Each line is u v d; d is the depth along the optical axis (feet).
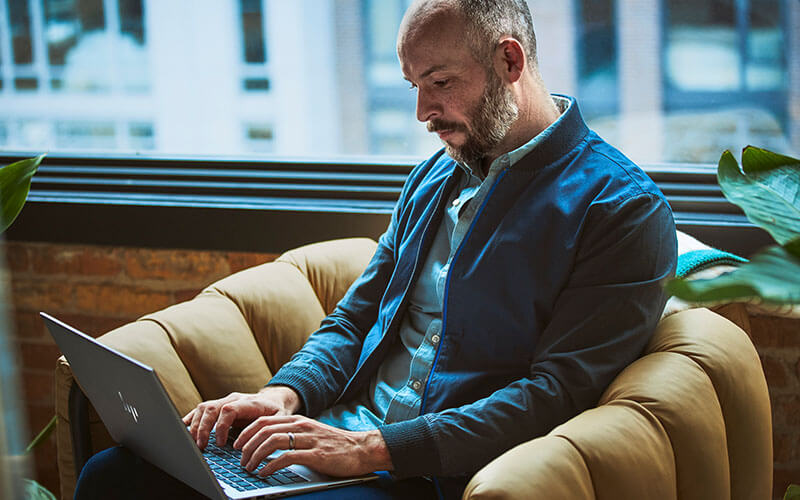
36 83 7.81
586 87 6.86
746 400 4.10
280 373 4.84
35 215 7.27
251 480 4.06
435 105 4.57
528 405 4.04
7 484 2.19
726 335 4.27
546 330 4.25
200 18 7.47
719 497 3.87
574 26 6.75
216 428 4.44
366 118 7.41
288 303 5.49
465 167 4.90
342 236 6.61
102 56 7.73
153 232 7.02
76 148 7.89
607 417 3.70
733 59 6.61
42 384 7.63
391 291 5.01
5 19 7.80
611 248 4.19
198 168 7.35
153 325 5.01
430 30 4.45
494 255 4.43
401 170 6.97
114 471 4.40
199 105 7.58
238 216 6.79
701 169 6.47
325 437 4.15
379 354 4.90
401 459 4.01
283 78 7.46
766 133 6.67
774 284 2.69
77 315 7.44
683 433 3.76
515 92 4.60
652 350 4.25
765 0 6.47
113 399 4.17
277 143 7.57
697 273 4.79
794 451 6.04
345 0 7.23
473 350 4.46
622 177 4.40
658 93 6.75
